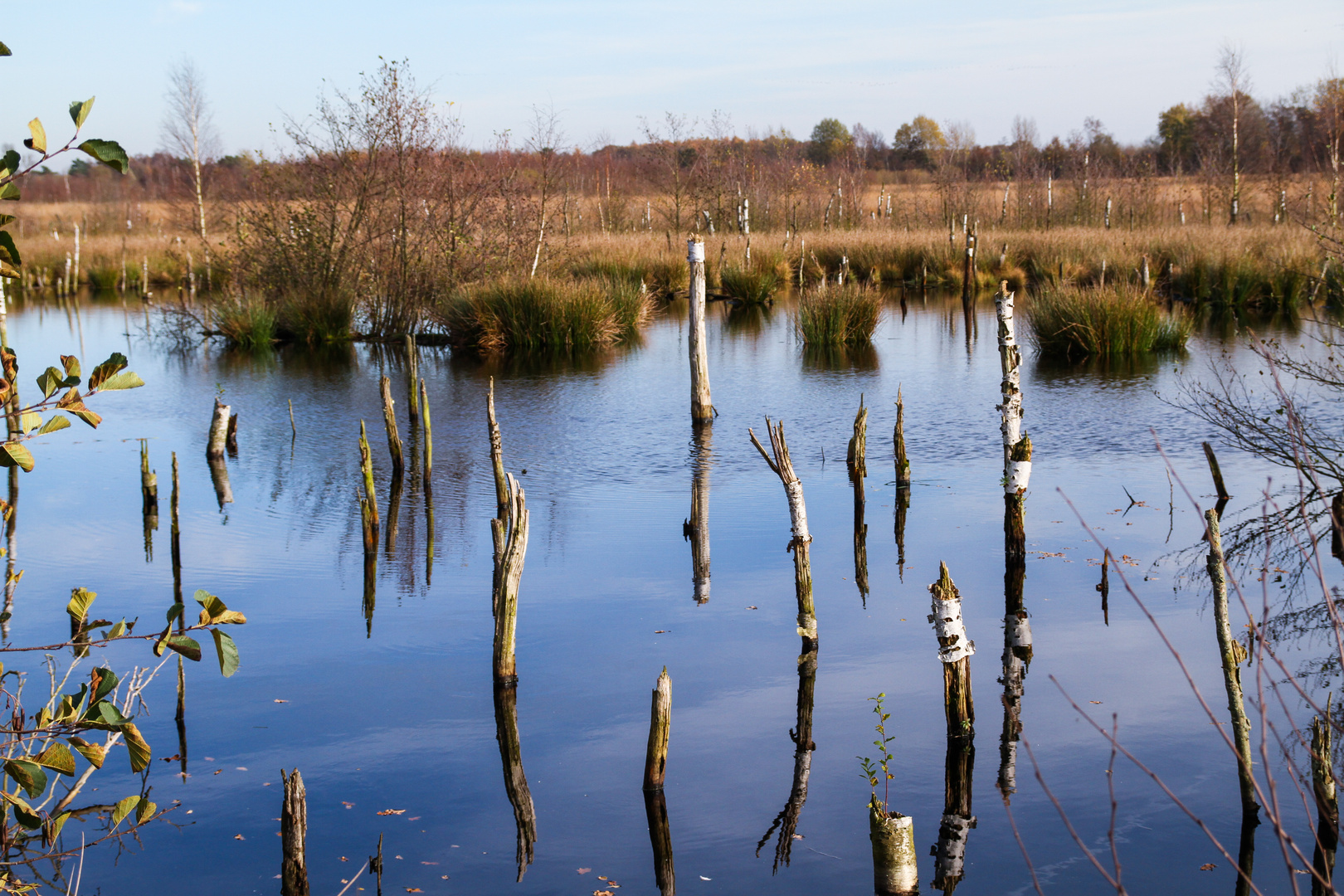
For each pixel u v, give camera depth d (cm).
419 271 2170
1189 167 6012
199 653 290
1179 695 537
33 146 250
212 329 2227
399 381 1642
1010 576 723
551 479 1036
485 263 2230
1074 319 1706
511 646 577
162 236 4231
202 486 1040
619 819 447
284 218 2227
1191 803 441
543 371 1716
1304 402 1220
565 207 2920
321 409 1430
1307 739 480
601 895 395
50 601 724
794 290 3052
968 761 484
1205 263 2411
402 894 397
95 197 5797
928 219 4175
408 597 720
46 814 447
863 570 749
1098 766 474
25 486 1054
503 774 486
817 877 404
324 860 420
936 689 558
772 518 886
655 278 2945
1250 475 955
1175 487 930
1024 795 454
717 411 1357
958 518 868
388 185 2155
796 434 1209
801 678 577
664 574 751
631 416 1332
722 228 4119
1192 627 622
